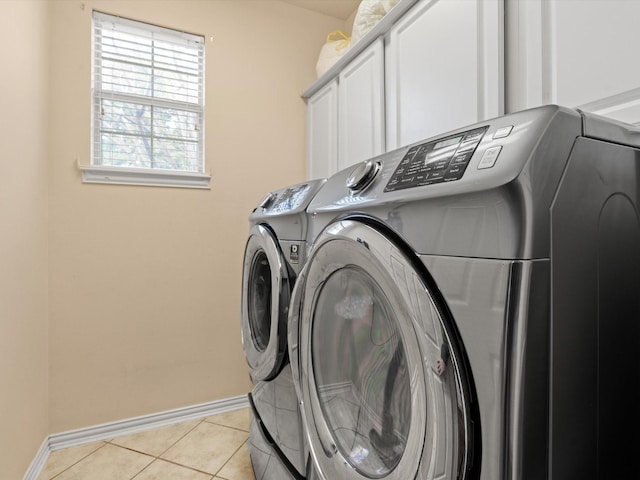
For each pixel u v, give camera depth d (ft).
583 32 2.87
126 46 6.56
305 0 7.80
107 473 5.13
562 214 1.56
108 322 6.28
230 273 7.29
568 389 1.58
